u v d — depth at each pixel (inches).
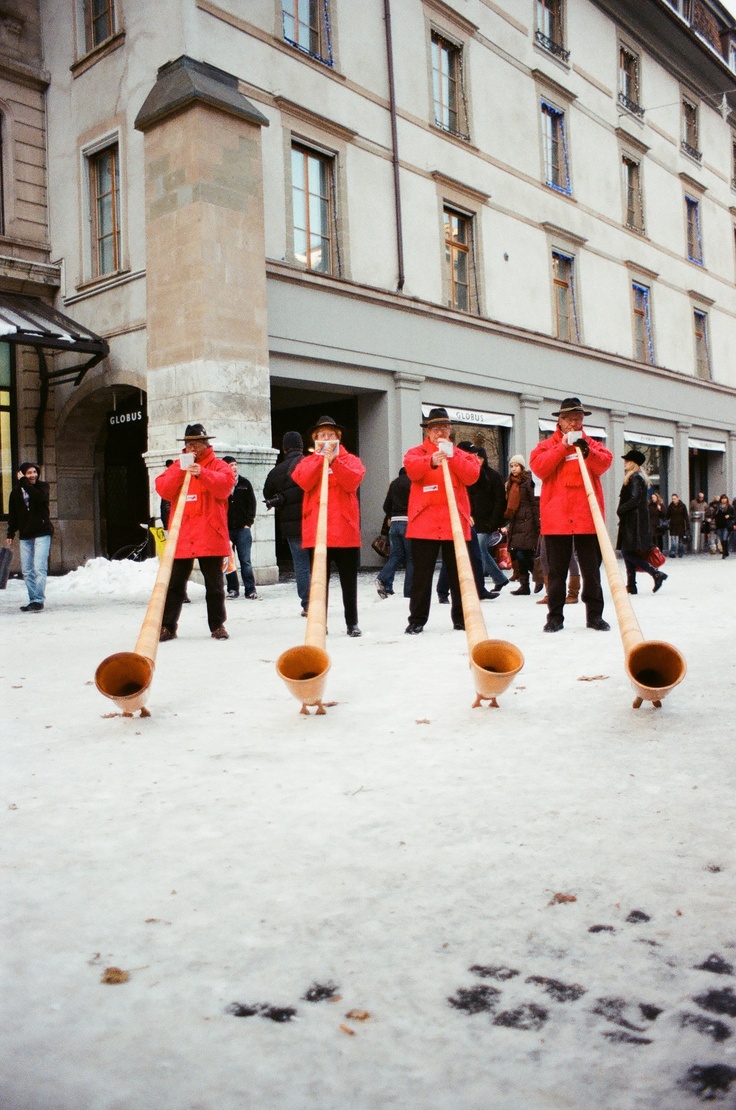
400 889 107.1
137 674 200.7
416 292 784.3
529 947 92.7
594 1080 71.3
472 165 852.0
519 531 498.6
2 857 119.6
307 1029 78.7
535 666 253.4
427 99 803.4
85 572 607.8
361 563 788.6
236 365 614.2
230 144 614.9
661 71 1172.5
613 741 170.9
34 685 244.7
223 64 633.0
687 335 1224.8
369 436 776.3
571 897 103.7
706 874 109.7
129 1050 76.1
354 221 729.0
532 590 545.6
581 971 87.8
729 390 1312.7
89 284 706.8
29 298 729.6
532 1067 73.0
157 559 601.9
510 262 895.7
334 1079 71.8
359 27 740.7
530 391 911.0
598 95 1041.5
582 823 128.0
